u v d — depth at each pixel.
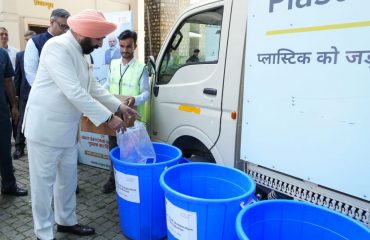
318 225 1.60
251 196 1.79
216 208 1.68
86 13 2.19
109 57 4.75
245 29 2.20
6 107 3.27
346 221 1.49
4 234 2.72
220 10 2.47
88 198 3.44
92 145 4.37
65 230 2.72
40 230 2.42
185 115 2.85
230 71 2.34
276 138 1.87
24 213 3.10
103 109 2.27
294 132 1.77
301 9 1.67
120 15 4.65
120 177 2.37
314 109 1.67
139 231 2.43
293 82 1.75
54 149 2.33
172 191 1.77
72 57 2.22
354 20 1.47
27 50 3.45
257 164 2.02
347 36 1.50
